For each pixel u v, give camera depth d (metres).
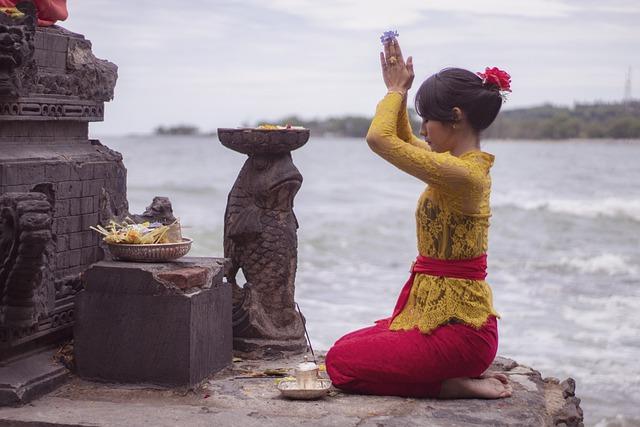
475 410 3.88
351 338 4.19
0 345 4.00
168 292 4.13
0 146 4.05
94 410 3.83
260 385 4.27
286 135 4.80
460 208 3.87
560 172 44.62
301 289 11.96
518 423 3.72
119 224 4.69
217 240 16.12
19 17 4.00
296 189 4.97
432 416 3.79
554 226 22.08
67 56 4.56
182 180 33.25
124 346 4.18
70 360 4.33
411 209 25.30
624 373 8.06
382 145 3.86
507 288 12.84
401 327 4.07
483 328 3.92
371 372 4.02
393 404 3.96
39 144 4.37
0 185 3.93
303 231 19.12
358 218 22.19
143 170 42.94
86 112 4.73
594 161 54.75
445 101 3.95
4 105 4.01
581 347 9.04
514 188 35.03
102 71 4.85
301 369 4.10
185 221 19.39
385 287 12.27
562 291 12.64
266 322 4.92
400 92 4.00
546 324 10.13
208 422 3.67
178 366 4.12
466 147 4.00
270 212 4.95
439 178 3.80
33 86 4.20
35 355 4.29
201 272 4.27
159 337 4.14
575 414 4.19
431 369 3.94
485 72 3.99
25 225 3.69
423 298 3.99
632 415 6.95
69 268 4.50
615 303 11.65
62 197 4.40
